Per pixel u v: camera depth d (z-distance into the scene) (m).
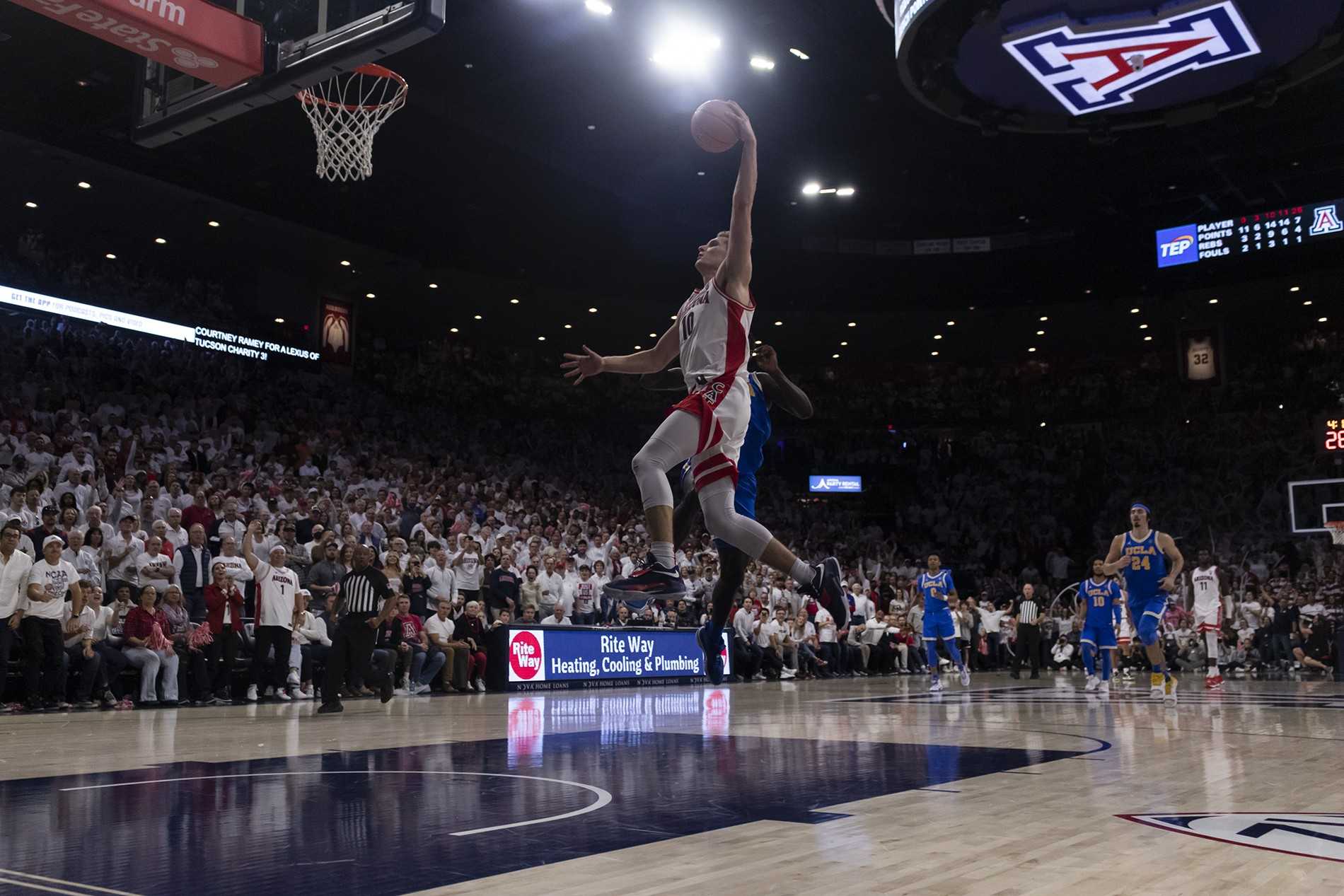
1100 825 3.63
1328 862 3.00
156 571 11.10
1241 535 27.70
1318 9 13.35
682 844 3.28
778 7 17.84
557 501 22.17
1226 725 8.13
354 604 9.77
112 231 20.75
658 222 25.23
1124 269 26.94
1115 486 30.02
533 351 29.34
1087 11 13.48
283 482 16.41
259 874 2.82
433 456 22.53
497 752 6.11
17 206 19.48
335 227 21.20
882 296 28.14
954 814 3.88
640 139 21.94
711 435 3.00
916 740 6.81
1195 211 26.33
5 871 2.86
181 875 2.81
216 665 11.23
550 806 4.05
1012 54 14.28
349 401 22.67
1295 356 29.28
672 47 18.39
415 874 2.82
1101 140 16.83
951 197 25.72
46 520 10.48
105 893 2.59
